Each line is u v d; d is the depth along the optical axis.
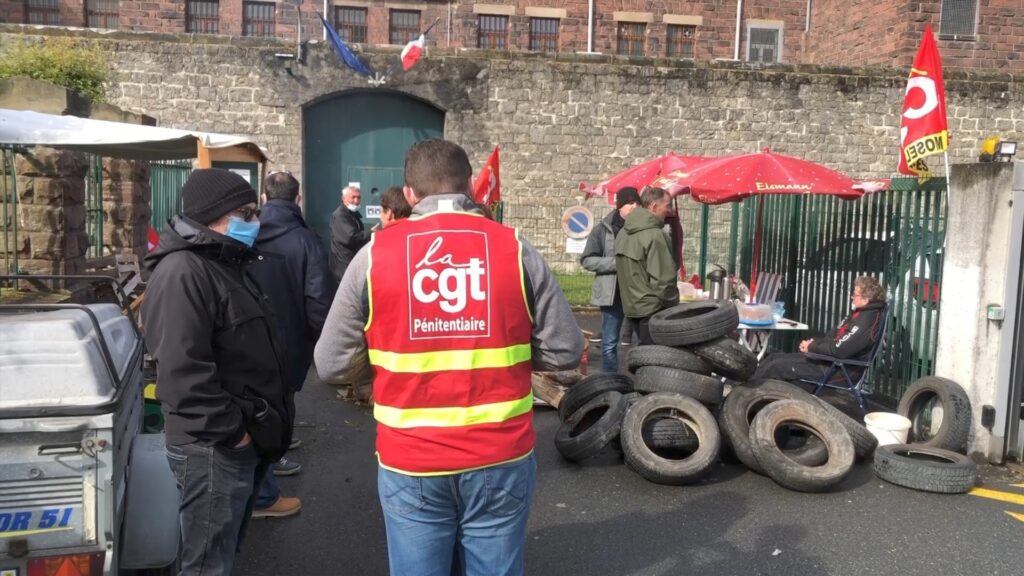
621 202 7.34
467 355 2.40
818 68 17.86
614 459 5.90
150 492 3.23
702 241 10.97
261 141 16.98
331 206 17.64
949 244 6.25
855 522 4.80
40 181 6.76
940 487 5.25
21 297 6.39
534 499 5.11
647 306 6.80
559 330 2.53
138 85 16.53
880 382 7.56
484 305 2.42
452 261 2.42
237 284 3.04
